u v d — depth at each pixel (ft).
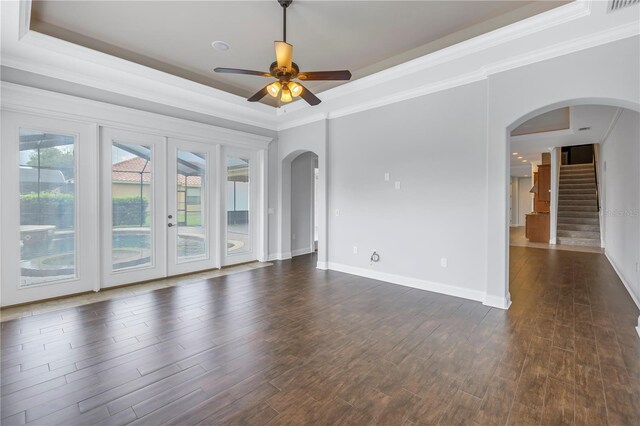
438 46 11.19
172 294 12.62
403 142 13.91
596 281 14.47
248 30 10.31
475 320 9.98
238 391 6.35
